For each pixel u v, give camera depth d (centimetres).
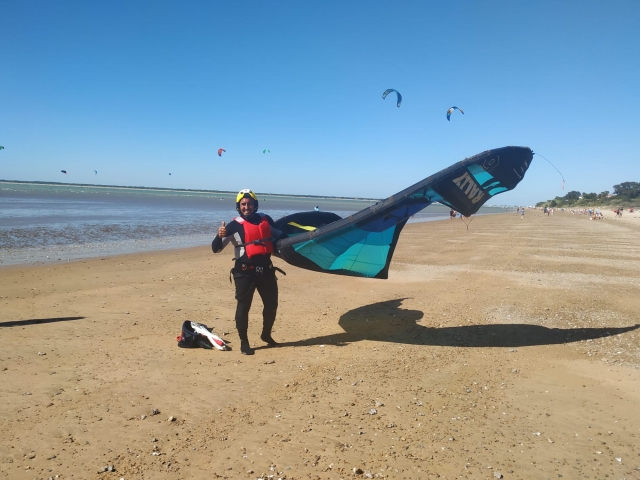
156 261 1475
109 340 651
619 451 373
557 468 346
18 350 596
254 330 721
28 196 6575
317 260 669
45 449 360
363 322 774
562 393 492
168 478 324
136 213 4184
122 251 1717
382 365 568
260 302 923
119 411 430
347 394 478
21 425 398
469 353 620
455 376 536
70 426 398
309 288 1066
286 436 387
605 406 460
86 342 639
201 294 980
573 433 403
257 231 602
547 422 423
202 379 514
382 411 439
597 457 364
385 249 688
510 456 362
